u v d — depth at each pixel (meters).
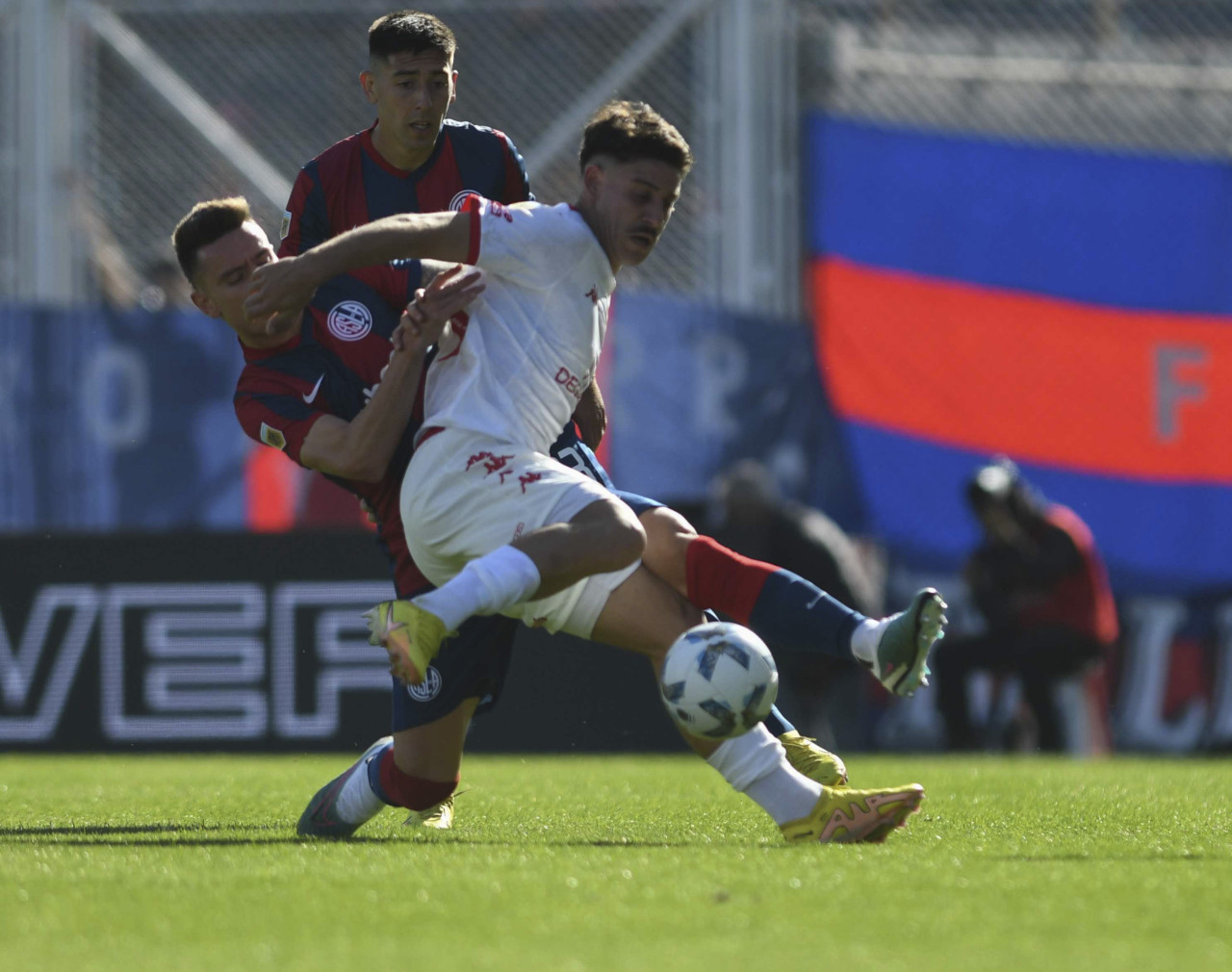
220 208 12.12
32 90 33.94
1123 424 33.06
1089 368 33.00
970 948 7.54
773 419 31.48
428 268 12.76
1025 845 11.42
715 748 11.37
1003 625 31.05
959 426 32.66
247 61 35.69
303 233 14.54
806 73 34.44
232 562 27.78
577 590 11.25
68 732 27.84
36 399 31.05
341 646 27.64
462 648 11.95
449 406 11.15
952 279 32.84
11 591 28.02
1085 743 31.88
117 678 27.84
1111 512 33.06
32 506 31.00
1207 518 33.12
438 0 34.91
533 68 35.56
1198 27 36.31
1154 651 32.84
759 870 9.80
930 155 32.94
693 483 31.14
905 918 8.26
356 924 8.18
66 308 31.09
